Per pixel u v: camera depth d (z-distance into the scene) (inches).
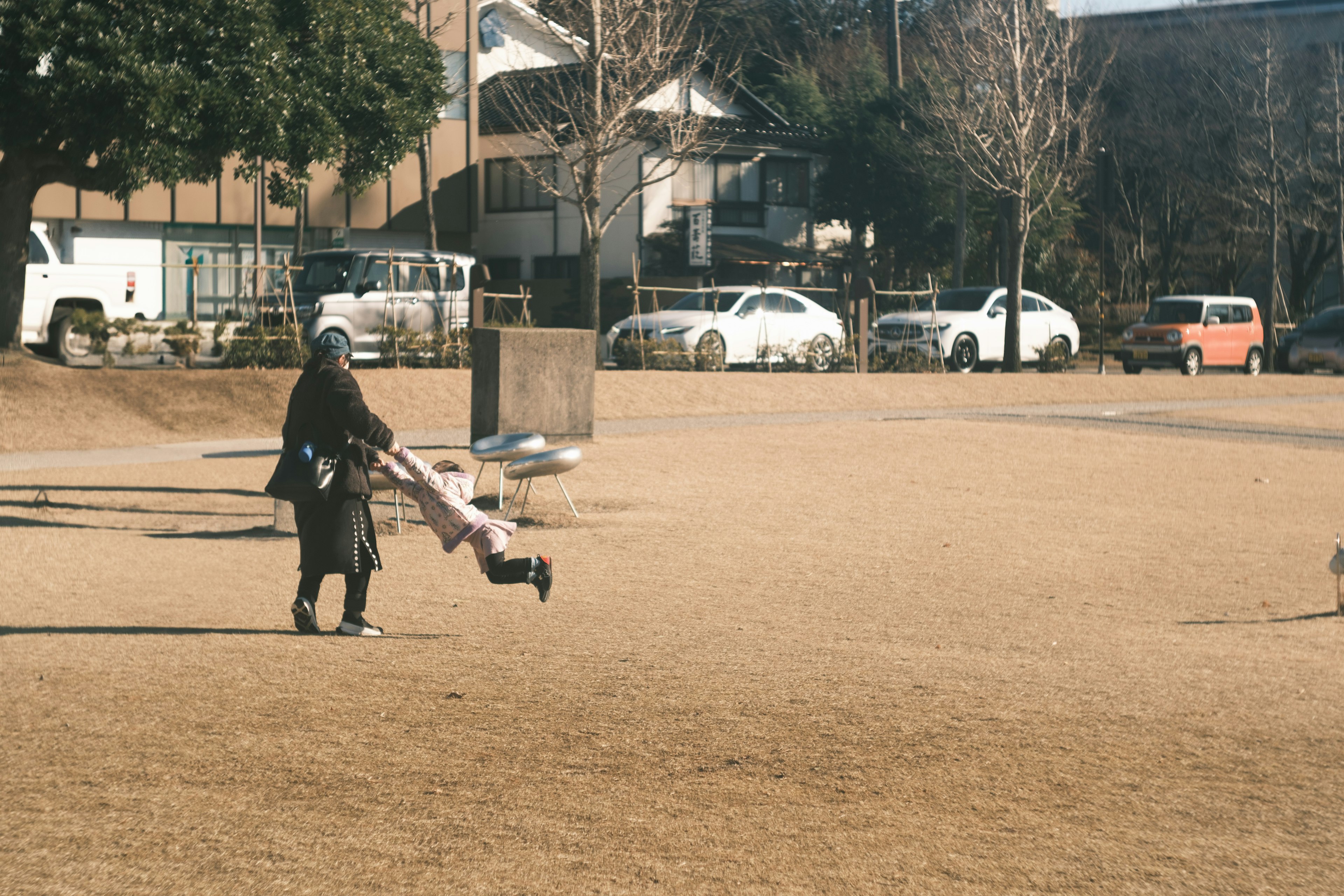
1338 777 200.7
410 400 900.6
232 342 941.8
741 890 155.9
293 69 868.6
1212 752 213.5
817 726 226.8
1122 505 568.4
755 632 311.0
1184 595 371.9
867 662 278.4
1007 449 768.3
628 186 1820.9
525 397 695.1
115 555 417.4
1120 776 200.7
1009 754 211.2
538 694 247.1
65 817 178.1
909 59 2524.6
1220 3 2087.8
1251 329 1478.8
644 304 1754.4
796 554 428.5
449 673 263.3
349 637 298.4
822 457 718.5
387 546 439.5
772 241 1973.4
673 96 1840.6
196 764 201.2
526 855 166.2
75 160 842.2
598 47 1280.8
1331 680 266.2
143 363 1016.2
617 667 271.1
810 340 1272.1
